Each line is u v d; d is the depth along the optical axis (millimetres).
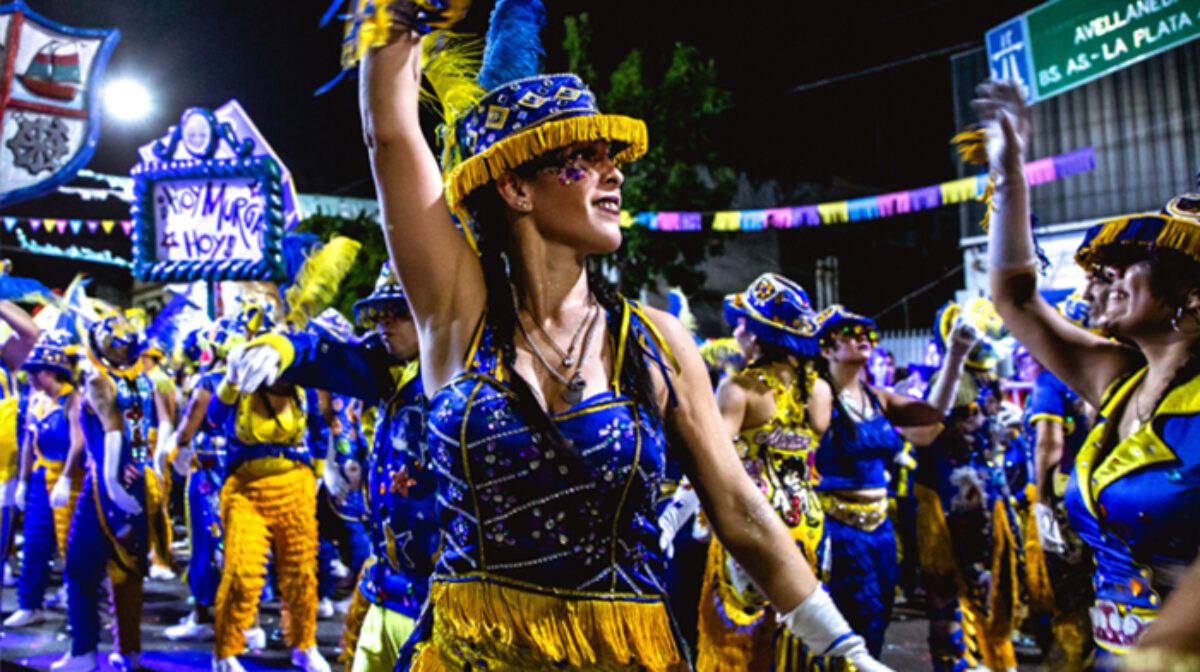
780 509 3553
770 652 3529
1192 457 2008
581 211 1548
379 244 13195
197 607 6160
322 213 15148
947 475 4922
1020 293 2381
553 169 1545
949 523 4852
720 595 3621
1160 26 8570
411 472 2873
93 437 5195
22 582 6504
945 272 22672
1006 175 2318
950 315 5184
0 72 5887
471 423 1453
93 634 5223
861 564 3955
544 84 1587
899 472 5230
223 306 9461
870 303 22047
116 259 15984
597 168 1570
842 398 4137
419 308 1548
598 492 1456
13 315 5746
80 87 6117
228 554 4781
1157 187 14055
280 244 8672
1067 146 14812
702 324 19484
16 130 5957
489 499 1456
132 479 5195
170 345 8891
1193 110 13812
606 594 1469
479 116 1613
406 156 1493
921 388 6164
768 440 3604
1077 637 4504
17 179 6000
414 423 2885
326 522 6414
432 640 1553
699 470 1639
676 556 4285
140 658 5523
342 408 5879
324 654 5641
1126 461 2117
